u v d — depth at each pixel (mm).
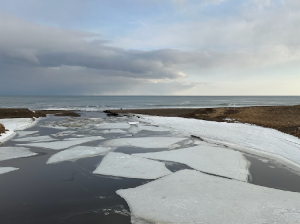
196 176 6312
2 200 4922
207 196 4996
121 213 4348
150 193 5207
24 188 5578
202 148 9562
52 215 4297
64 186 5715
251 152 8984
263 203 4617
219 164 7453
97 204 4738
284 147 9461
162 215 4207
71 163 7672
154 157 8305
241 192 5207
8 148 9727
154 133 13664
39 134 13414
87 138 12000
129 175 6473
